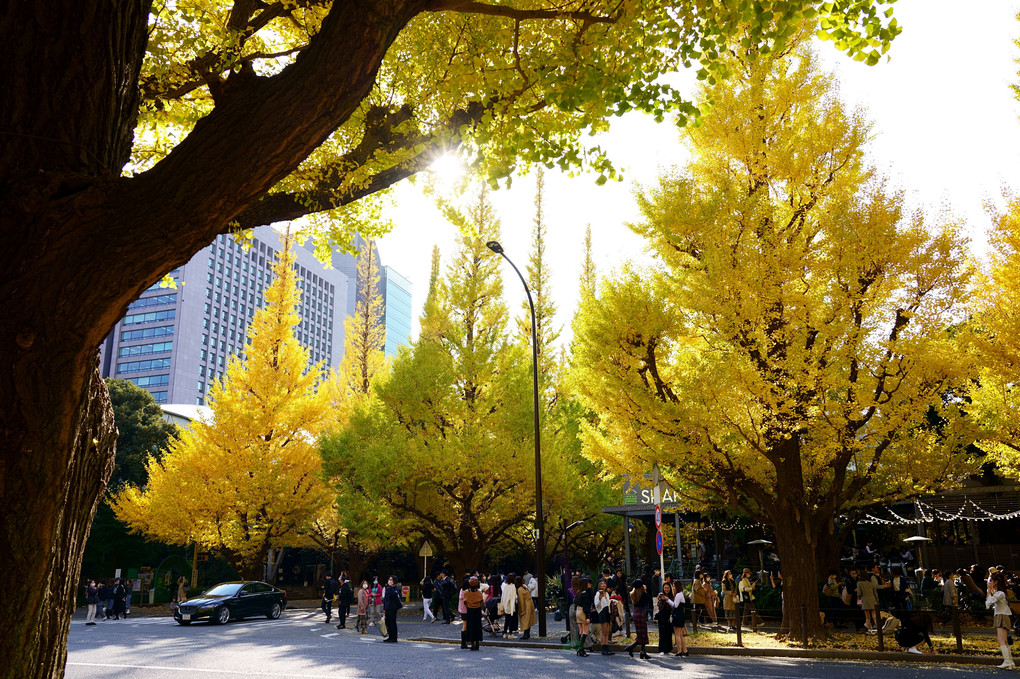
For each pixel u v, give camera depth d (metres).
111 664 11.27
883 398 12.70
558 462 23.23
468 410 24.84
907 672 9.95
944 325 13.20
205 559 38.50
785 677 9.54
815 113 14.08
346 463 25.38
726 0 4.32
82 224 2.43
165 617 26.02
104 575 36.81
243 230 4.29
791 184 14.05
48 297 2.37
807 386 12.60
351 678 9.69
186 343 95.62
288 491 28.69
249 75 3.39
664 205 13.64
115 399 38.97
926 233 12.67
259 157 2.63
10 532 2.29
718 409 13.16
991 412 14.62
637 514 23.03
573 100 4.77
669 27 4.73
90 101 2.61
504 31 5.18
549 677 9.80
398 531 25.44
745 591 16.98
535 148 5.16
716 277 12.84
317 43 2.73
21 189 2.39
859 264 12.62
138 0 2.81
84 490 2.71
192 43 4.37
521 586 16.19
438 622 21.06
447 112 5.29
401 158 4.85
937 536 22.52
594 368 14.23
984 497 19.91
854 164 13.89
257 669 10.63
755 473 14.59
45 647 2.45
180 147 2.66
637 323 13.59
